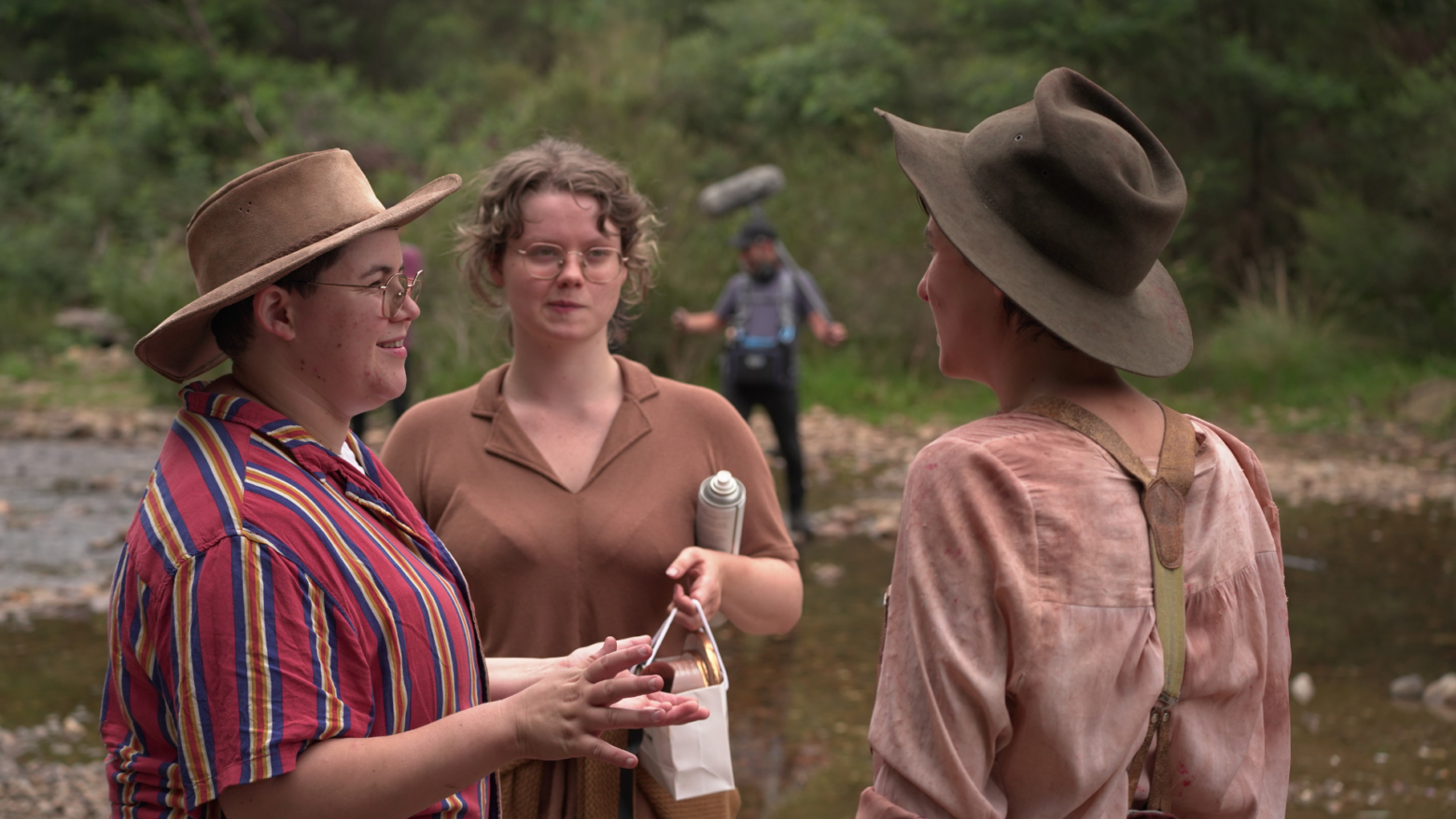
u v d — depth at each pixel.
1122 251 1.40
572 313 2.17
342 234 1.42
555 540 2.12
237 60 24.58
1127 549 1.34
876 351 13.15
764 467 2.32
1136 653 1.32
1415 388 11.80
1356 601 5.89
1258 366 12.84
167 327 1.38
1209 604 1.38
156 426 10.55
